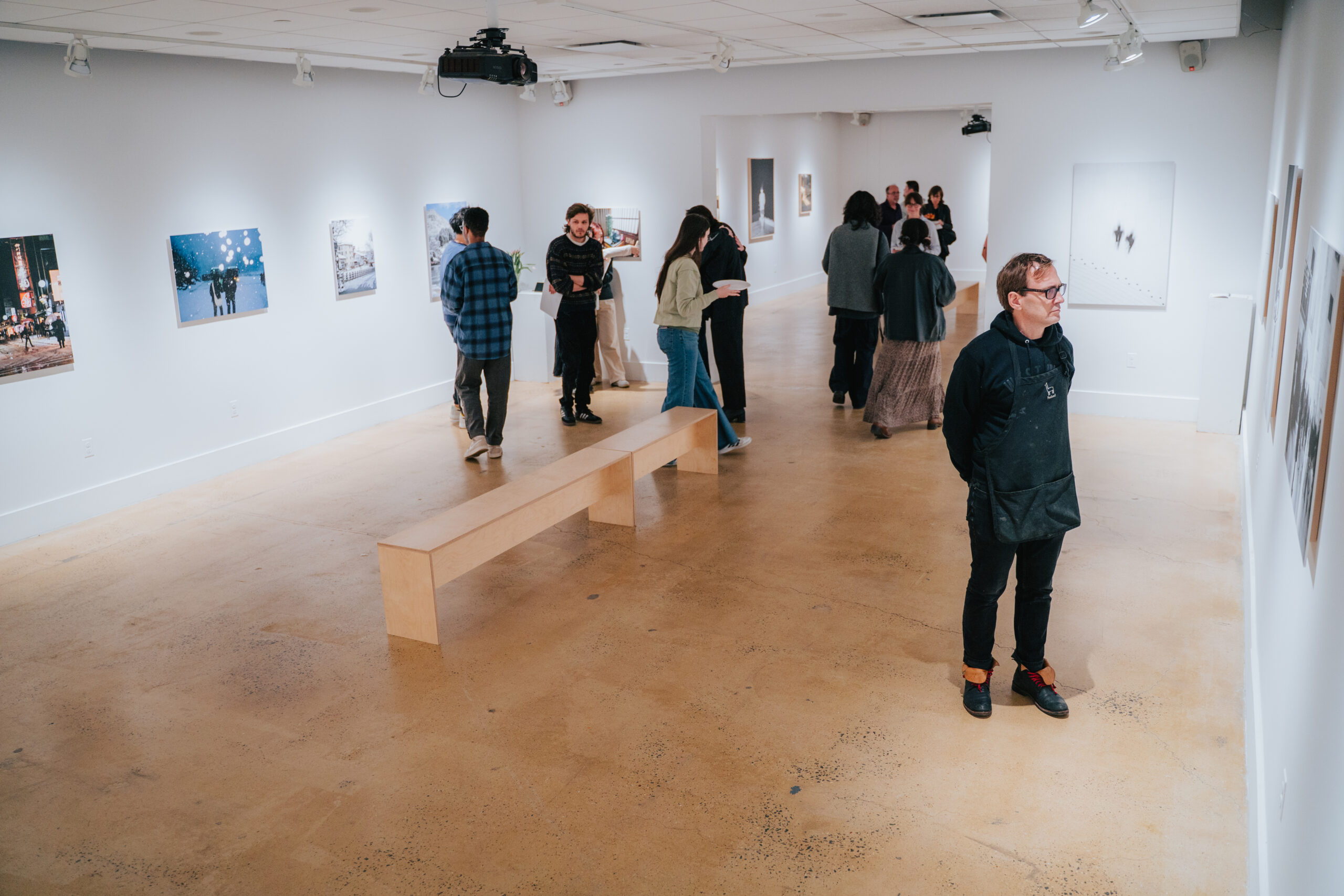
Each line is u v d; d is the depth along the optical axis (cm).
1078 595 464
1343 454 201
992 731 354
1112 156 768
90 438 623
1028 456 334
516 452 742
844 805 315
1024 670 374
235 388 718
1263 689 328
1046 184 795
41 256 584
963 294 1336
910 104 823
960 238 1688
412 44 637
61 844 308
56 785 339
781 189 1553
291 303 757
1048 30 652
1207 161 741
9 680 412
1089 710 367
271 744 360
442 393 917
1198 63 719
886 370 738
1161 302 775
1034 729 356
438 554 430
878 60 823
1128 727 355
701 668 406
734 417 800
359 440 797
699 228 649
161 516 620
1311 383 260
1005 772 330
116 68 617
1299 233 375
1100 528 550
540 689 394
